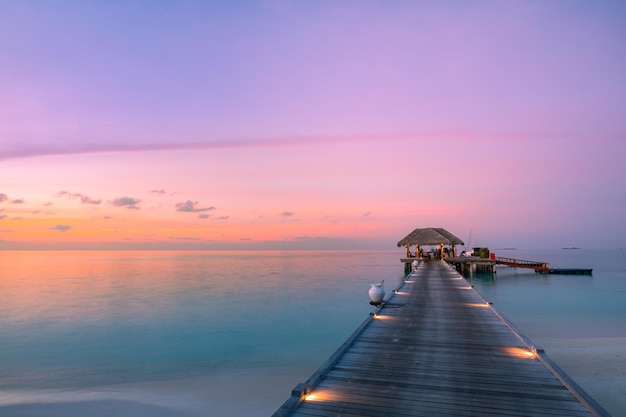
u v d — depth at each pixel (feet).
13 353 57.62
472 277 147.95
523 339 28.66
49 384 44.37
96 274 218.18
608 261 375.04
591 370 42.63
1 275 212.23
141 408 37.17
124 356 55.47
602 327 68.03
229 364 51.06
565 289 118.73
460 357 25.20
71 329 73.46
